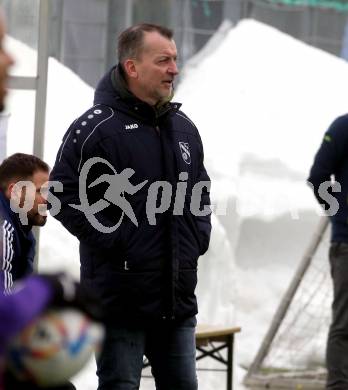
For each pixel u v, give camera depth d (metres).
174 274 12.75
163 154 12.81
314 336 22.02
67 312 6.23
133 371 12.80
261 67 27.81
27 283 6.26
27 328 6.16
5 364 6.22
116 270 12.62
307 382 20.67
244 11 31.70
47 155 19.64
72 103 20.97
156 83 12.72
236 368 21.09
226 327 17.50
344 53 34.00
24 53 14.17
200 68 28.34
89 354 6.37
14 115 16.69
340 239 17.72
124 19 29.52
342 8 33.91
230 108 26.48
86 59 29.41
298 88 27.52
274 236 24.53
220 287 20.55
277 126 26.33
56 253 17.55
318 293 22.59
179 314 12.86
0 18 6.57
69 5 29.22
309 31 33.50
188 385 13.06
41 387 6.29
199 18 31.20
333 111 27.22
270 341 20.97
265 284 24.00
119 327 12.72
